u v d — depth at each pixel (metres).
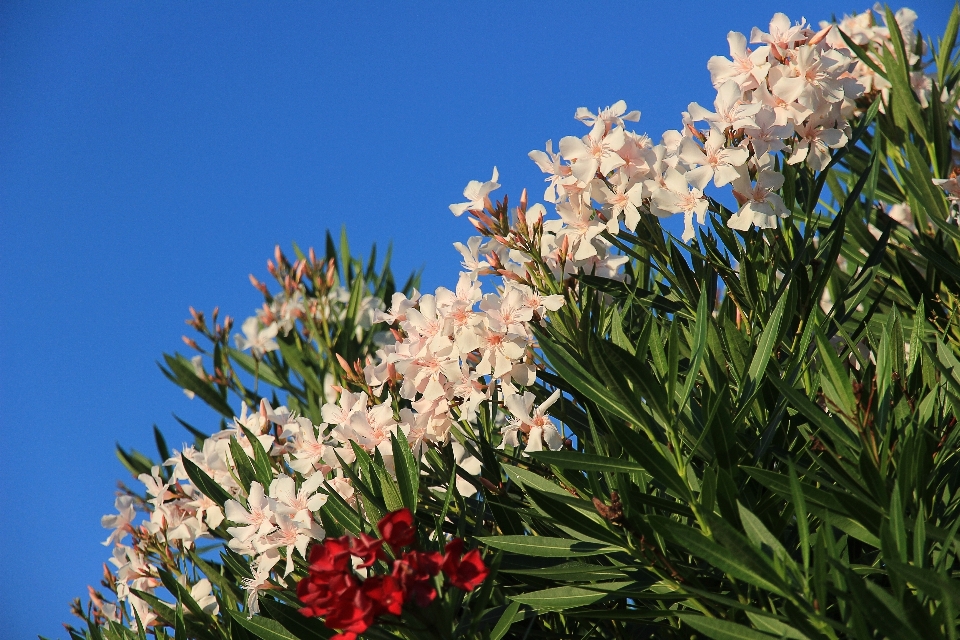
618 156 1.84
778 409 1.75
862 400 1.68
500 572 1.79
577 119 1.88
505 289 1.89
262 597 1.76
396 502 1.76
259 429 1.93
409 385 1.86
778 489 1.69
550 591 1.74
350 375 1.89
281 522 1.78
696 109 1.83
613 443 1.77
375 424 1.85
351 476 1.78
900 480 1.65
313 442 1.86
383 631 1.70
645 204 1.86
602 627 1.83
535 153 1.88
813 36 1.85
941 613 1.60
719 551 1.62
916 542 1.62
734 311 1.87
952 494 1.75
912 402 1.75
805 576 1.63
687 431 1.74
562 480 1.79
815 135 1.84
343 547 1.64
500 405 1.90
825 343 1.69
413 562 1.63
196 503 1.93
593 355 1.66
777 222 1.84
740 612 1.70
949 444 1.73
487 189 1.89
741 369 1.79
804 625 1.61
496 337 1.84
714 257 1.86
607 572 1.73
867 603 1.59
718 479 1.67
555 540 1.76
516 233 1.88
